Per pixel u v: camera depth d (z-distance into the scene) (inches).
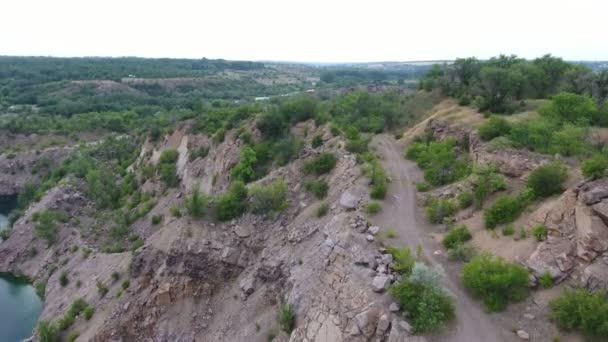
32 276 2268.7
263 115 2237.9
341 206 1414.9
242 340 1264.8
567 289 879.7
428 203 1414.9
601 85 2111.2
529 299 903.1
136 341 1457.9
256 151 2060.8
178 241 1565.0
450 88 2842.0
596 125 1694.1
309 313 1071.6
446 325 863.7
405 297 896.9
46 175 3437.5
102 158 3336.6
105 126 4478.3
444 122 2176.4
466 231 1158.3
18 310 2001.7
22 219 2637.8
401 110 2893.7
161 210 2246.6
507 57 2896.2
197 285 1498.5
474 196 1325.0
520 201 1157.1
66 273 2038.6
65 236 2375.7
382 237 1182.3
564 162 1251.8
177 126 2733.8
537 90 2432.3
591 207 928.3
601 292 823.7
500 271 936.9
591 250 890.1
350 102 2942.9
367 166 1594.5
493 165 1381.6
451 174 1577.3
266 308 1320.1
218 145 2337.6
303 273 1226.0
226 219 1635.1
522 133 1515.7
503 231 1102.4
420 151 1915.6
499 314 889.5
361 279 1016.9
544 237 1000.2
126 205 2527.1
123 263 1804.9
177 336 1409.9
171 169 2493.8
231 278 1509.6
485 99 2212.1
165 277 1515.7
